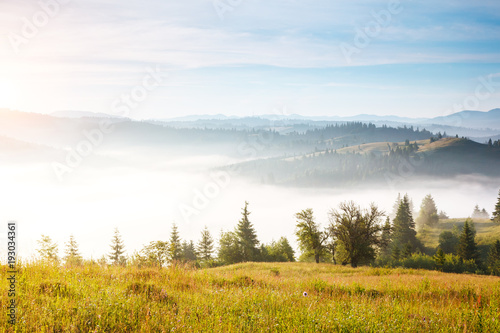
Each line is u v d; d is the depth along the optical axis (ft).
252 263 131.85
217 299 24.53
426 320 22.63
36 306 18.35
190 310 20.99
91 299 20.39
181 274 34.37
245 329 18.79
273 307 23.82
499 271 229.66
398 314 23.91
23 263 27.91
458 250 276.62
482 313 24.85
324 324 19.98
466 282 49.98
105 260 36.65
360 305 26.20
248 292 28.17
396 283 46.73
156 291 25.68
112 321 17.80
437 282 48.83
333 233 174.19
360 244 165.17
